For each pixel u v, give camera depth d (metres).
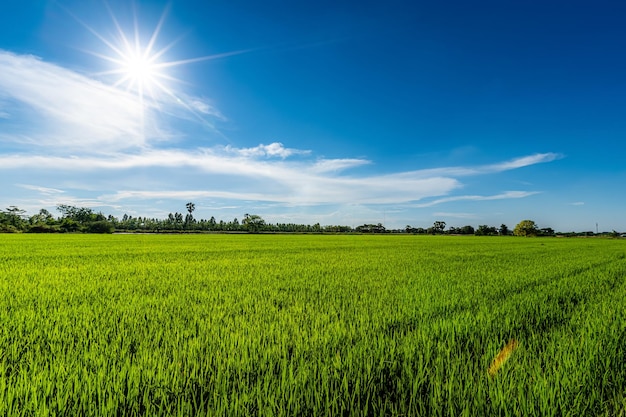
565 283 8.62
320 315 4.83
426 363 2.93
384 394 2.58
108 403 2.24
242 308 5.39
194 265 12.27
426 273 10.20
